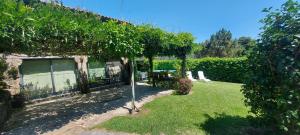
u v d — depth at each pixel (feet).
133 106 26.08
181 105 27.96
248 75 16.24
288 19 14.15
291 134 14.12
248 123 20.02
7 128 20.97
